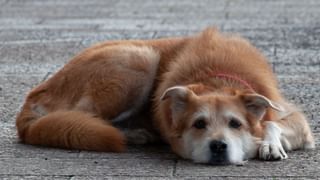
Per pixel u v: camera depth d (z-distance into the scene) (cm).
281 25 1902
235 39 1096
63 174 917
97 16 2069
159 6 2252
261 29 1852
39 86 1115
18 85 1380
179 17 2042
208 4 2292
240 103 952
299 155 983
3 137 1084
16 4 2300
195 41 1092
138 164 954
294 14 2073
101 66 1070
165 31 1825
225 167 934
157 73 1090
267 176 900
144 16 2064
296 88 1334
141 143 1061
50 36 1792
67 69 1096
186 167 937
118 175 910
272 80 1062
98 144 1008
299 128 1009
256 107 955
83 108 1067
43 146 1034
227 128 939
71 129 1016
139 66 1076
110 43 1132
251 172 914
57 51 1639
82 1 2361
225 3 2309
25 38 1773
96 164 954
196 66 1030
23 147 1031
